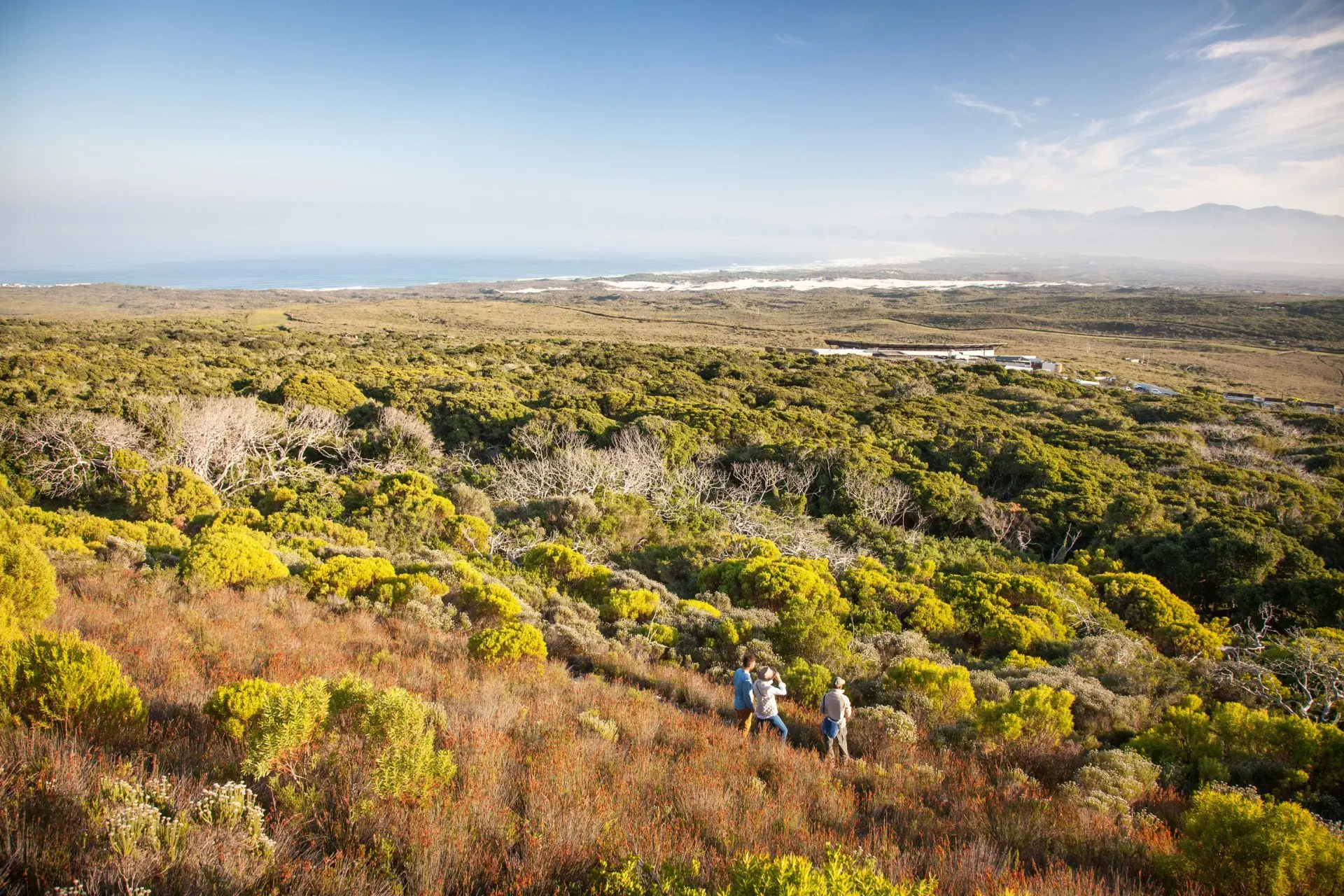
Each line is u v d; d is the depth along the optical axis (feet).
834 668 31.63
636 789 14.69
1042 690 25.70
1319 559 57.67
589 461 76.79
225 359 139.33
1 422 67.26
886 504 75.87
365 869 9.82
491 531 57.67
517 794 13.61
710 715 23.47
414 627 30.12
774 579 44.06
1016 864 13.56
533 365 181.47
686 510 69.97
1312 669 31.09
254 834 10.04
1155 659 35.09
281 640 25.03
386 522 55.36
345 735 13.91
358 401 111.96
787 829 13.58
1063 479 86.22
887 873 12.36
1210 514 72.79
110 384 97.81
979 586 45.98
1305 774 22.04
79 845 9.27
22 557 22.76
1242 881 13.87
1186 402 156.76
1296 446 125.29
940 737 24.09
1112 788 19.72
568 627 32.71
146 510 57.06
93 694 13.92
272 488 67.00
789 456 86.69
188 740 14.30
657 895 9.98
